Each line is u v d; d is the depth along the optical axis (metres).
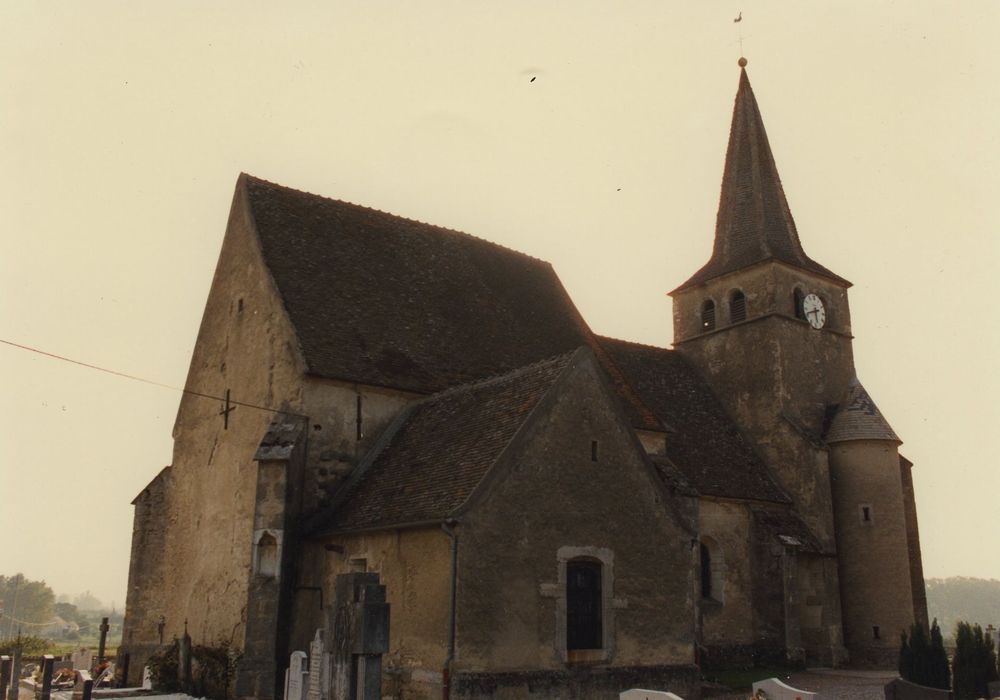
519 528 16.34
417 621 15.99
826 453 31.23
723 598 27.33
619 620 17.48
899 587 29.59
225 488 22.41
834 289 35.84
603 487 17.91
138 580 25.00
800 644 27.22
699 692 18.33
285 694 16.27
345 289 23.45
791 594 27.42
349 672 12.23
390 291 24.55
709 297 35.72
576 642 16.84
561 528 16.98
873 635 29.22
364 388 21.22
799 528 29.30
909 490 34.97
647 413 25.91
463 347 24.34
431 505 16.42
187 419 25.41
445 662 15.08
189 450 24.92
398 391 21.77
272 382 21.36
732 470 30.14
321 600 18.72
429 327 24.22
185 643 21.64
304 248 23.88
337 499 19.77
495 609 15.69
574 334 28.31
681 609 18.64
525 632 16.02
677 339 36.75
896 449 31.28
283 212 24.56
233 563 21.17
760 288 33.78
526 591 16.17
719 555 27.75
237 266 24.17
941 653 18.39
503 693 15.37
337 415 20.67
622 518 18.06
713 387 34.72
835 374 34.53
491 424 17.98
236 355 23.31
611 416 18.48
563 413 17.61
